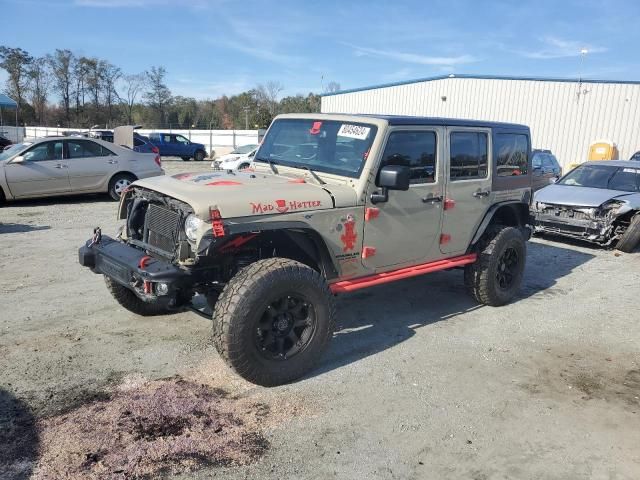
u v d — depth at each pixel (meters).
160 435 3.37
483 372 4.49
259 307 3.76
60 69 59.16
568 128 26.91
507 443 3.50
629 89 25.47
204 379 4.12
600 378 4.47
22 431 3.35
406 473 3.16
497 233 5.90
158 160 13.94
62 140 12.59
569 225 9.53
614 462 3.35
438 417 3.77
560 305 6.34
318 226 4.20
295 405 3.82
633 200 9.28
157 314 5.38
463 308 6.05
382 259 4.80
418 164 4.93
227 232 3.69
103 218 10.79
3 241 8.49
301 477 3.07
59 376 4.08
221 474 3.05
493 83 28.05
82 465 3.05
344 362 4.56
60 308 5.51
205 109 73.19
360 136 4.62
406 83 30.81
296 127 5.17
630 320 5.90
